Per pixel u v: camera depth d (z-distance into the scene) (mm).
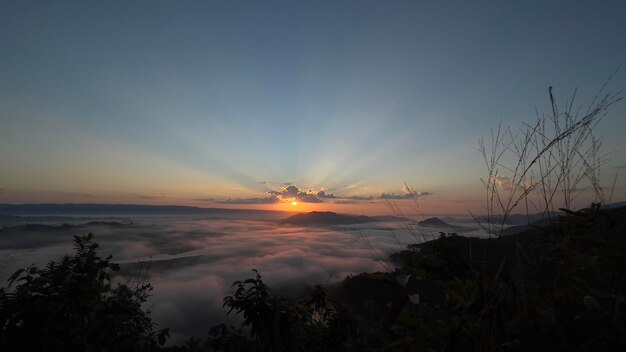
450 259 1769
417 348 1551
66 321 3039
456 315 1567
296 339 3012
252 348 3715
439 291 1729
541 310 1368
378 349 1705
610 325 1332
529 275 1525
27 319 2992
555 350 1329
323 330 2998
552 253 1583
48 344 2906
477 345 1411
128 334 3283
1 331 2918
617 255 1493
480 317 1395
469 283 1627
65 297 3090
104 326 3162
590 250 1619
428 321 1591
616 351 1257
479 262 1616
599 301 1398
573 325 1366
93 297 3232
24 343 2934
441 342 1498
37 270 3281
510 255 1618
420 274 1776
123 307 3445
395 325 1647
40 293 3139
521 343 1380
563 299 1423
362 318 1812
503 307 1463
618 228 1673
